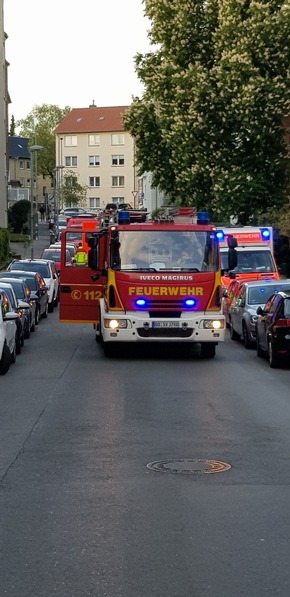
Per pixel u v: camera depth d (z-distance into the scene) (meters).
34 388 15.88
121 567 6.25
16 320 20.03
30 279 33.09
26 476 9.10
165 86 42.16
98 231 21.77
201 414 13.02
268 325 19.52
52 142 143.25
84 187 119.06
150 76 42.75
